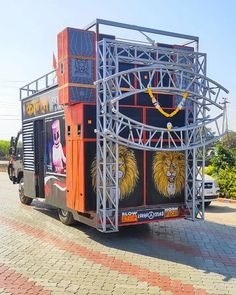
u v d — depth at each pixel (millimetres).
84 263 6348
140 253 6965
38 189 10461
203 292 5125
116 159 7145
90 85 7766
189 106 8297
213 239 8039
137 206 7855
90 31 7750
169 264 6336
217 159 15258
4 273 5836
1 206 11977
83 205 7516
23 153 11398
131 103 7938
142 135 7688
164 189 8188
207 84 7883
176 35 8227
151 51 7871
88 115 7516
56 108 8914
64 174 8539
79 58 7652
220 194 13719
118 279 5598
